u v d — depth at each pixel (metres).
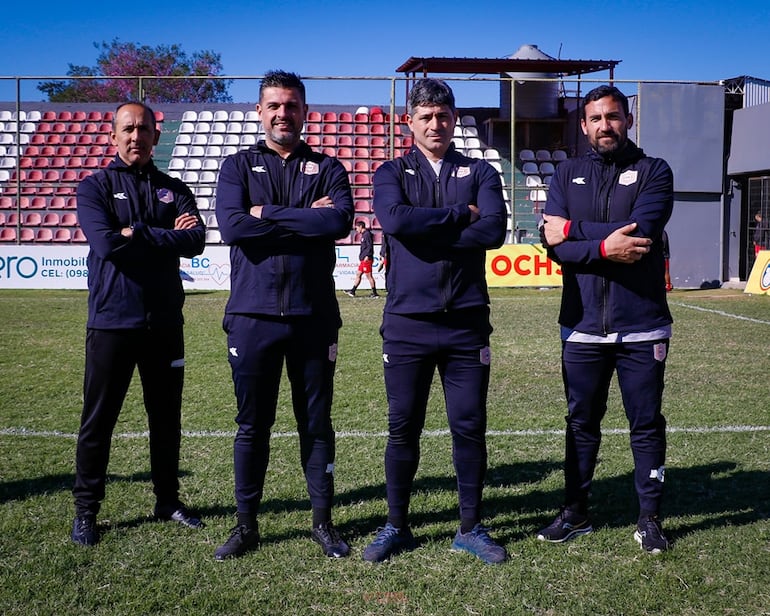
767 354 9.41
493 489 4.80
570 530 4.00
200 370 8.57
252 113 24.77
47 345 10.32
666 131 20.42
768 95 21.62
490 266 19.19
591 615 3.21
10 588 3.42
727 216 21.55
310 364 3.82
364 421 6.38
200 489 4.76
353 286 18.78
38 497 4.58
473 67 22.02
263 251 3.73
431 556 3.80
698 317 13.27
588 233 3.76
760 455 5.34
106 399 3.97
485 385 3.85
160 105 25.06
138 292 3.97
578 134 22.45
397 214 3.64
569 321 3.94
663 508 4.38
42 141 23.84
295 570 3.66
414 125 3.87
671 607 3.27
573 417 3.99
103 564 3.69
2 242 21.50
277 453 5.51
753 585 3.44
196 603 3.32
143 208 4.08
